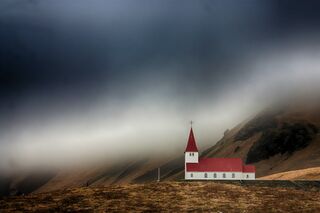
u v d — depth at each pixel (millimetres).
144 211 87812
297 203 95188
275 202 96062
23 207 92312
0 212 87625
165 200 97812
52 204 94812
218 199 98812
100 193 105688
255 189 110250
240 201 97062
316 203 95250
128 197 100938
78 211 88062
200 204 94125
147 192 106312
